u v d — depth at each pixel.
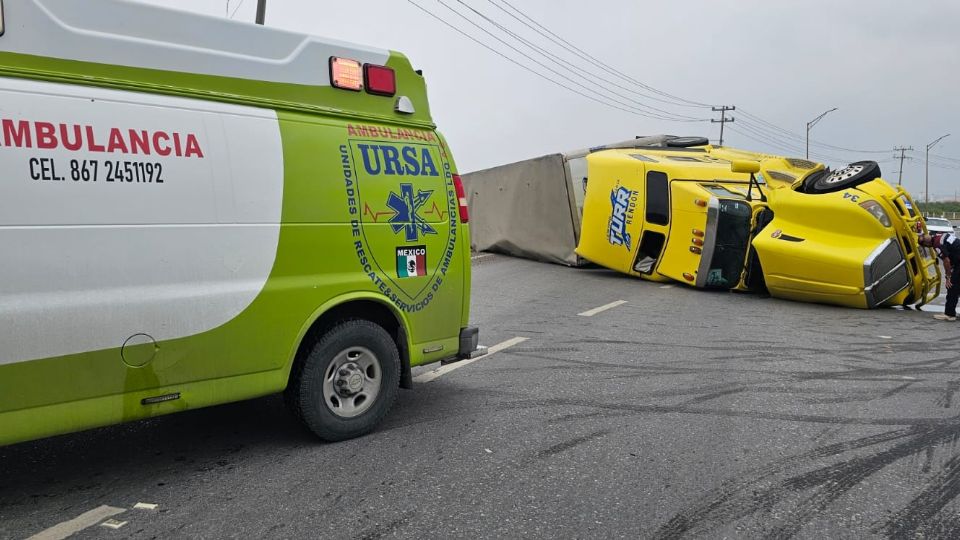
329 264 4.46
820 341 8.07
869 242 10.31
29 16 3.40
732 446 4.57
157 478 4.02
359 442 4.64
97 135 3.54
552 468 4.19
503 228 19.14
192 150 3.88
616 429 4.91
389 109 4.94
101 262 3.55
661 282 13.71
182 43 3.92
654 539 3.31
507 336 8.41
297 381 4.43
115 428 4.90
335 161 4.52
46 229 3.38
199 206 3.89
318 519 3.51
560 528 3.42
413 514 3.57
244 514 3.55
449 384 6.16
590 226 14.90
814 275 10.70
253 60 4.21
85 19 3.58
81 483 3.94
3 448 4.47
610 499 3.76
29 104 3.35
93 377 3.56
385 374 4.81
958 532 3.38
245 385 4.12
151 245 3.72
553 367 6.80
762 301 11.39
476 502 3.71
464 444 4.61
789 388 6.01
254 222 4.11
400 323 4.91
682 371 6.62
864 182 10.62
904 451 4.47
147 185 3.71
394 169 4.88
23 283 3.32
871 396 5.77
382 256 4.76
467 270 5.39
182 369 3.87
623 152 14.84
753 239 11.59
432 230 5.10
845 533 3.37
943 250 9.70
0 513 3.55
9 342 3.29
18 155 3.30
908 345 7.84
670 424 5.03
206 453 4.43
